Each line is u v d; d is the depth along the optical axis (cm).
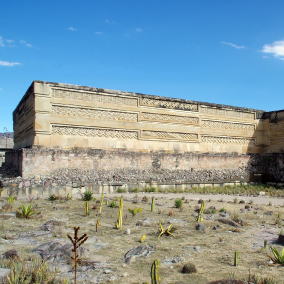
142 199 1334
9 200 1133
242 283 428
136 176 1734
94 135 1786
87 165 1661
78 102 1730
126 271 501
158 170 1888
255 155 2350
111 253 590
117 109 1853
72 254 552
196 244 664
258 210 1131
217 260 565
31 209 894
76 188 1491
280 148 2364
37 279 433
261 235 756
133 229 782
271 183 2078
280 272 508
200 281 464
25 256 547
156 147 1991
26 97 1889
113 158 1742
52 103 1659
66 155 1608
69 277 470
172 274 492
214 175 1988
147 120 1959
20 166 1579
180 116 2095
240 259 573
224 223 876
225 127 2314
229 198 1502
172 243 667
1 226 767
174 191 1702
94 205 1070
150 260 557
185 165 1998
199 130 2169
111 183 1598
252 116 2456
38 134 1612
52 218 888
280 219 960
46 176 1523
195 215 977
